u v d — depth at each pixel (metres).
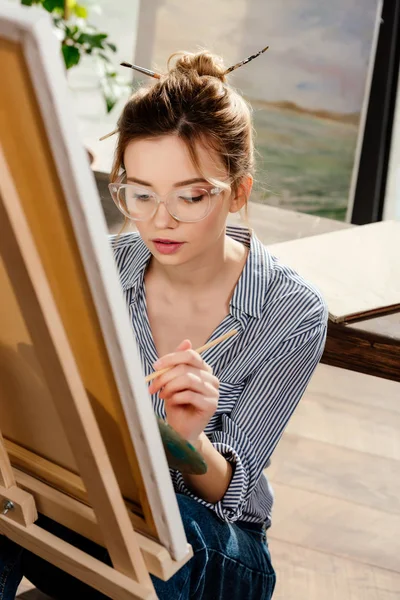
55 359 0.68
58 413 0.73
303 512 1.96
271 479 2.06
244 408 1.24
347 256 1.62
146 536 0.87
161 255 1.16
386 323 1.42
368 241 1.69
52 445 0.87
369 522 1.95
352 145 3.14
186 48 3.22
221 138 1.11
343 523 1.94
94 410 0.77
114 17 3.39
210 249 1.21
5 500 0.93
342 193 3.19
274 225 1.77
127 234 1.39
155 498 0.80
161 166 1.09
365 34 3.04
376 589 1.75
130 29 3.39
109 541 0.84
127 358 0.68
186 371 0.97
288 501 1.99
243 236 1.33
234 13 3.12
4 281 0.69
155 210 1.12
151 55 3.26
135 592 0.84
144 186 1.12
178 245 1.15
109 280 0.64
